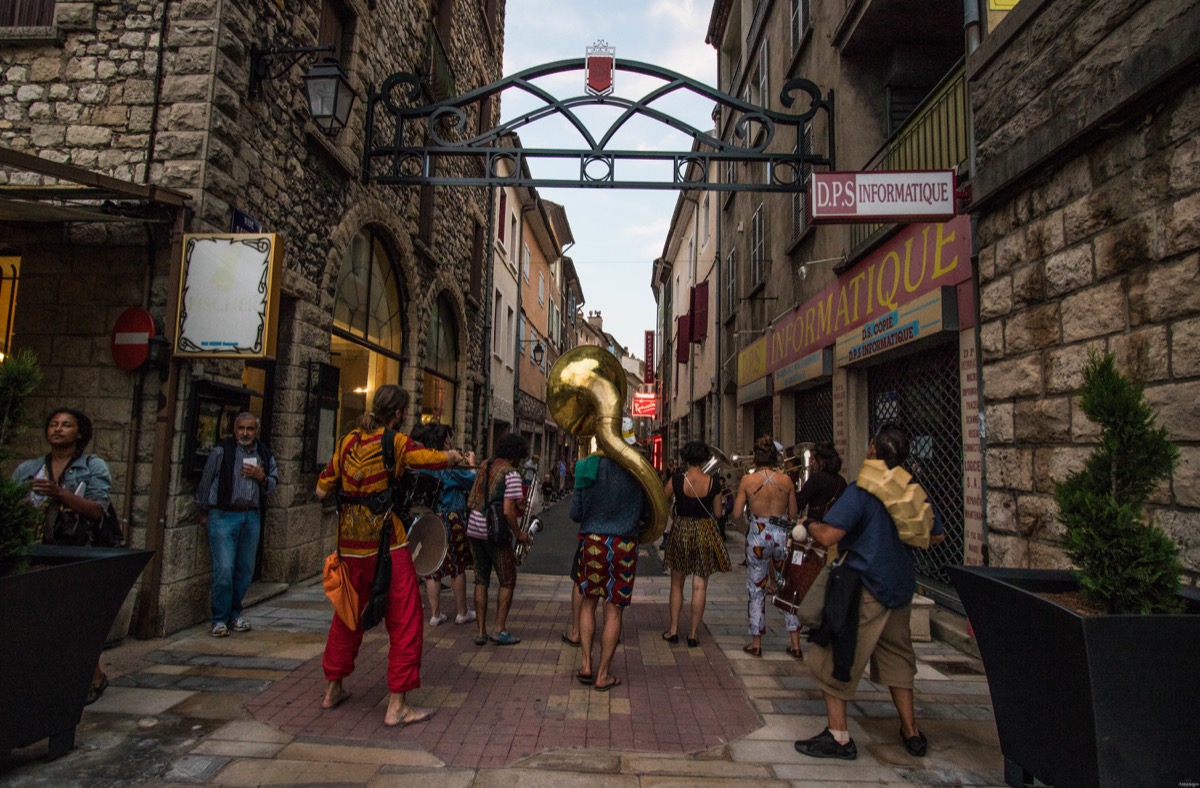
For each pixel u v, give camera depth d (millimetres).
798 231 9984
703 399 19844
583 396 4547
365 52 8203
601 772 3021
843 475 7957
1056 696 2471
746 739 3422
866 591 3236
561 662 4676
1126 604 2475
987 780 3006
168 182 5246
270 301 4996
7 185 4832
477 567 5145
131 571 3348
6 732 2695
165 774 2902
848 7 7629
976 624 2979
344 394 8406
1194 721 2279
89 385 5133
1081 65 3893
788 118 7348
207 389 5367
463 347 14258
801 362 9477
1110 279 3676
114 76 5387
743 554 10531
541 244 26047
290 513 6770
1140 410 2555
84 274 5242
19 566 2895
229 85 5523
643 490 4344
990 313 4863
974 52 5066
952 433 6105
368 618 3381
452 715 3654
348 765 3027
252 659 4504
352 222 7980
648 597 7160
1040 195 4305
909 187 5137
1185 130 3164
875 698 4082
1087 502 2568
